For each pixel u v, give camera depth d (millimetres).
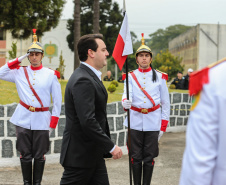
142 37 4863
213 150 1520
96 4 15695
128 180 5230
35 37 4801
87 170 2881
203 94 1544
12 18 14203
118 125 7094
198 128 1530
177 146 8047
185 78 13430
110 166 6078
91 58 2998
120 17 26094
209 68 1556
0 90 8172
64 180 2951
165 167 6102
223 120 1492
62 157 2936
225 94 1497
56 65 37406
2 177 5254
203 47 41062
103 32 25641
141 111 4703
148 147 4672
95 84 2848
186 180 1559
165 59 37094
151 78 4816
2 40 30438
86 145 2857
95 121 2742
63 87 10305
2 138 5902
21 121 4582
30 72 4730
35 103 4617
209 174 1517
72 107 2857
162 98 4863
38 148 4602
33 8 14477
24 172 4551
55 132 6293
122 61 4016
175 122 10086
